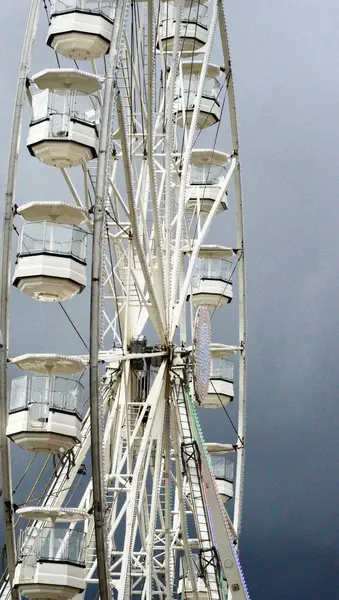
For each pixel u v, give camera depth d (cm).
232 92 4881
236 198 5012
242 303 5022
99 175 3538
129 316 4438
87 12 4025
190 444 4247
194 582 4228
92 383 3447
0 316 3719
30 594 3769
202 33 5112
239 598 4066
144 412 4128
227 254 5156
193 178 5128
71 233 3931
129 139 3803
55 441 3856
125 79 3853
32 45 3853
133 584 4244
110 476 4034
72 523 3884
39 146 3975
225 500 5094
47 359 3869
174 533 4800
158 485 4216
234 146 4981
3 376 3700
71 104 3978
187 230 4691
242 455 4981
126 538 3850
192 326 4547
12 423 3862
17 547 3775
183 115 4775
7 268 3741
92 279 3484
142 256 3838
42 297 3969
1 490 3706
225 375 5184
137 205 4078
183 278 4825
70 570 3769
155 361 4375
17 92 3803
